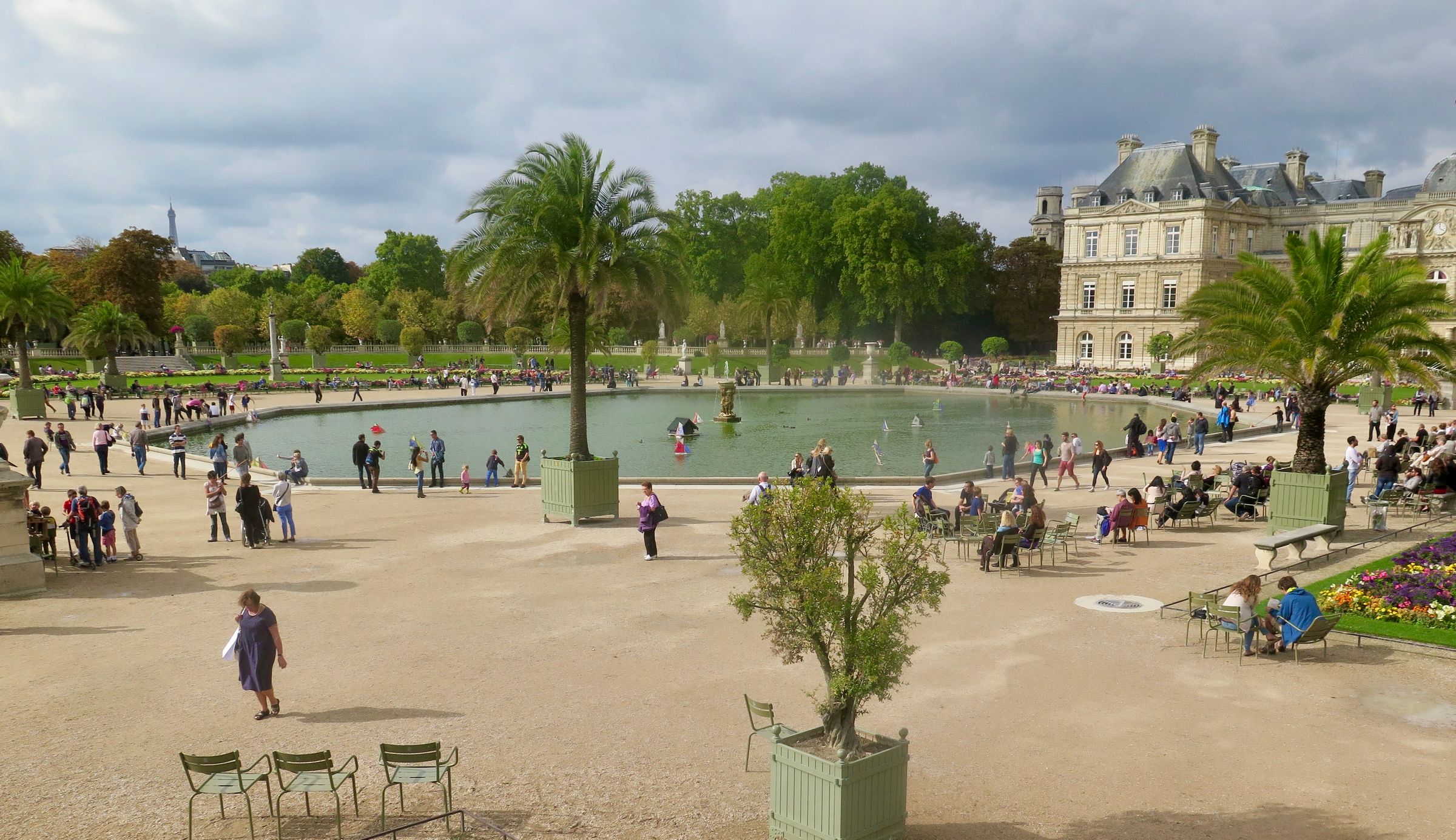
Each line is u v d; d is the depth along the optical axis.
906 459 41.44
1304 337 23.05
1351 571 19.14
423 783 10.42
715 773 10.77
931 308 125.56
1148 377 90.75
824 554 9.86
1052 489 32.78
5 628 16.59
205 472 37.00
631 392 81.31
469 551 22.45
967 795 10.23
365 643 15.55
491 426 55.25
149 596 18.64
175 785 10.59
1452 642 14.71
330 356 110.81
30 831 9.55
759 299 95.94
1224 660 14.50
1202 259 104.31
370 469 32.19
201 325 115.69
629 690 13.38
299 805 10.20
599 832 9.48
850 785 8.62
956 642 15.45
